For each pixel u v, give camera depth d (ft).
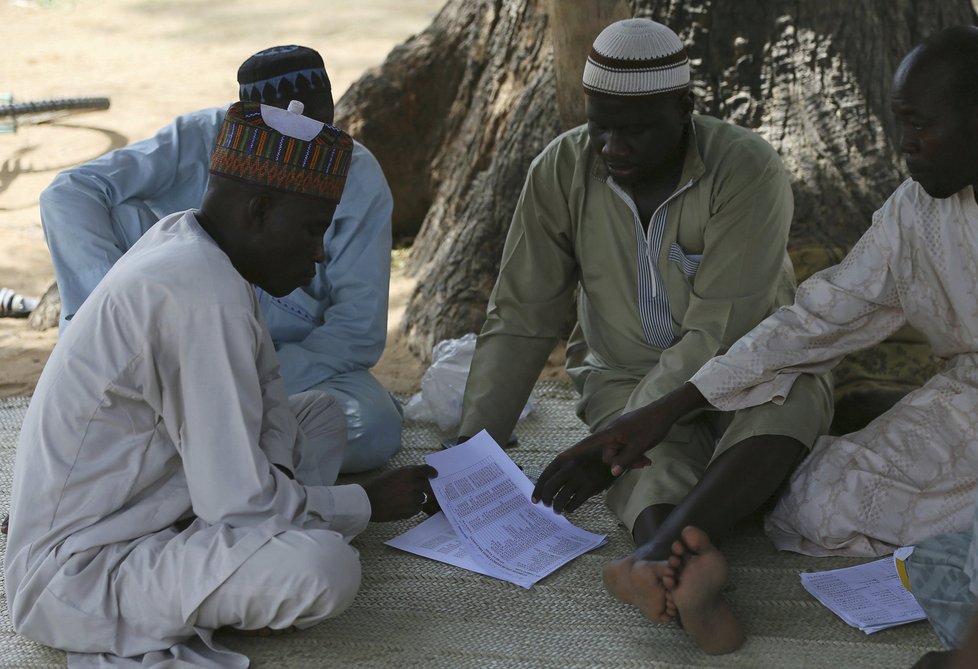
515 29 22.07
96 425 10.00
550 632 10.84
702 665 10.23
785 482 12.33
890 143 18.80
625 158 11.93
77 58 42.27
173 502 10.43
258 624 10.33
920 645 10.37
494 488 12.43
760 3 19.17
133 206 14.33
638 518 11.66
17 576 10.23
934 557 9.32
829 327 12.00
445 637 10.80
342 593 10.13
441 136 23.57
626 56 11.50
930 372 15.23
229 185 10.18
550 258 13.47
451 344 16.67
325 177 10.25
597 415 13.46
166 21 47.88
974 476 11.69
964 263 11.39
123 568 10.12
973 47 10.39
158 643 10.18
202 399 9.87
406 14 48.85
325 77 13.62
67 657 10.45
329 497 10.84
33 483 10.14
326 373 14.34
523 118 19.98
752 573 11.83
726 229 12.41
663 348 13.32
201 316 9.82
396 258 23.22
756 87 19.29
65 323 13.70
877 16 19.43
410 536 12.47
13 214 26.55
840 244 17.48
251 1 51.39
